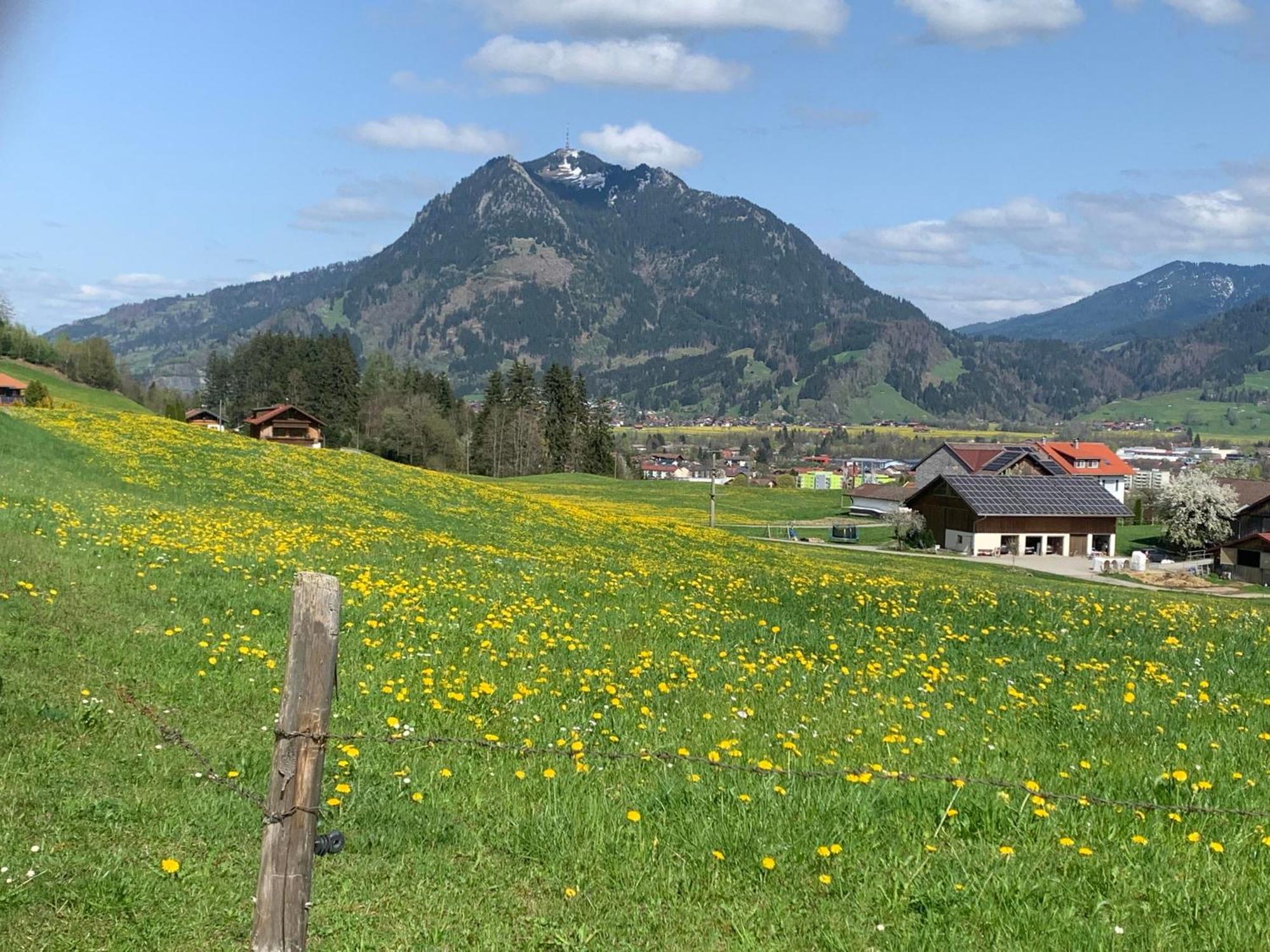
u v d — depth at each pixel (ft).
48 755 32.24
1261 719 46.44
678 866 28.32
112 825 28.22
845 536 343.46
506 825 30.55
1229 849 29.89
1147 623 81.30
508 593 71.72
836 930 25.08
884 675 53.72
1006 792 33.06
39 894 23.99
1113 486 521.65
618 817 31.01
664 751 37.58
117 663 44.21
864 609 77.00
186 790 31.45
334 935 24.02
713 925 25.52
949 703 47.42
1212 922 25.44
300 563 75.31
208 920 24.32
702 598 78.18
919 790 33.45
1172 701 49.11
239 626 53.11
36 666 41.57
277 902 19.84
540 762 36.11
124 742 34.73
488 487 200.64
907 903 26.43
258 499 136.87
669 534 170.81
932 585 111.75
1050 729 43.88
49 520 80.38
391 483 173.78
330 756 35.40
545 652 54.13
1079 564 307.17
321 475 167.84
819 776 33.78
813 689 49.78
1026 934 24.91
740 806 31.65
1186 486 345.92
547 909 25.95
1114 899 26.71
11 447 132.87
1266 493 366.63
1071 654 63.77
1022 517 327.67
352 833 29.37
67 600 53.42
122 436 172.04
